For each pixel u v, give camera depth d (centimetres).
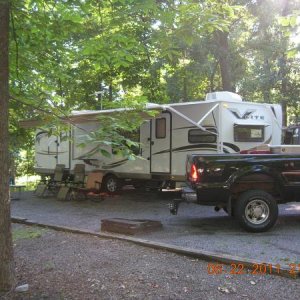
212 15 515
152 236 743
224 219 919
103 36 592
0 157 484
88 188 1312
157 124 1245
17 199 1362
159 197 1339
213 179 768
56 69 684
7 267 497
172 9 512
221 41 1795
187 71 1858
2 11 477
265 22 1719
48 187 1521
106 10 568
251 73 2048
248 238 721
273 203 770
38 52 616
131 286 488
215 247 656
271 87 2066
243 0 1653
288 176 783
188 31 527
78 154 1473
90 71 1745
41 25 550
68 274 541
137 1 502
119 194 1379
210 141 1134
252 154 788
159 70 1925
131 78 1948
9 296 482
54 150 1593
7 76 486
